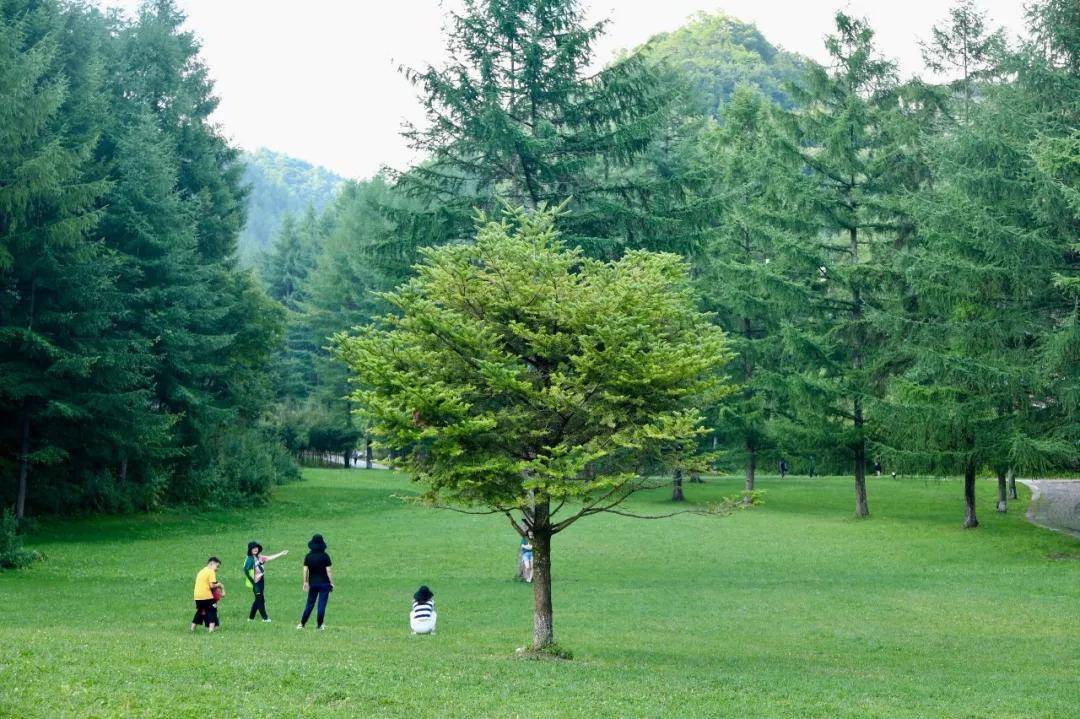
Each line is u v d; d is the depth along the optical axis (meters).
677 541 34.16
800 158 41.66
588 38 30.39
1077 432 27.98
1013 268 28.47
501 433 14.84
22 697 9.48
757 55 139.62
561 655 15.19
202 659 12.17
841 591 23.72
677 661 15.31
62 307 32.19
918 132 38.72
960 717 11.24
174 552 30.61
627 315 15.00
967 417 30.95
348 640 15.84
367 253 30.48
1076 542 32.97
